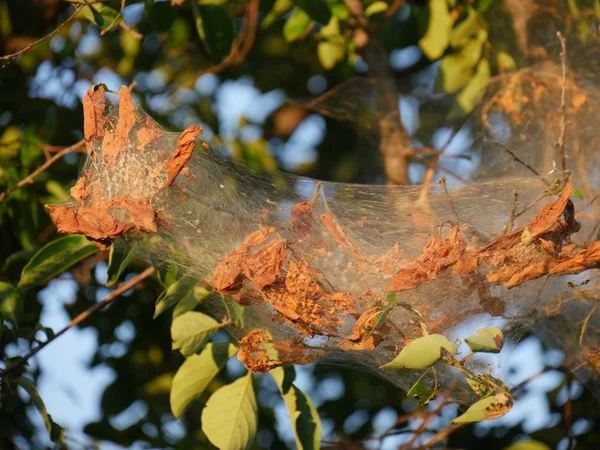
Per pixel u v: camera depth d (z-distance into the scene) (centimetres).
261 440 448
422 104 506
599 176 367
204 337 285
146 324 439
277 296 223
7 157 393
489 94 438
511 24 442
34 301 391
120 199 236
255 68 527
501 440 424
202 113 479
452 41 425
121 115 245
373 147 516
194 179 256
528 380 372
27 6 479
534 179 319
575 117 400
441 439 383
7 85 451
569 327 343
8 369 309
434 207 295
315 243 241
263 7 481
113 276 283
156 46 505
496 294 242
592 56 432
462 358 229
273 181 302
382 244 252
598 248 225
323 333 228
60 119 444
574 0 439
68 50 463
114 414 433
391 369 266
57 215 230
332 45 447
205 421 278
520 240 226
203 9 361
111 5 346
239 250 226
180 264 269
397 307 230
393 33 472
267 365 246
